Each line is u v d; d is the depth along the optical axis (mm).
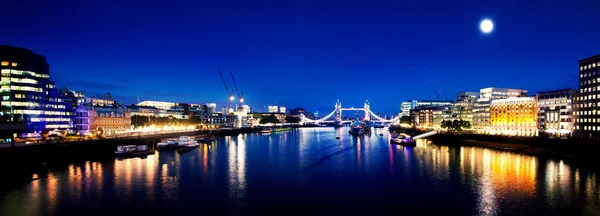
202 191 93000
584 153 146125
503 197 87062
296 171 120688
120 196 87688
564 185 97625
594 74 172750
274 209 79250
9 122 156250
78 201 83438
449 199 86062
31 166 127000
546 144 165375
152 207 79812
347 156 161000
